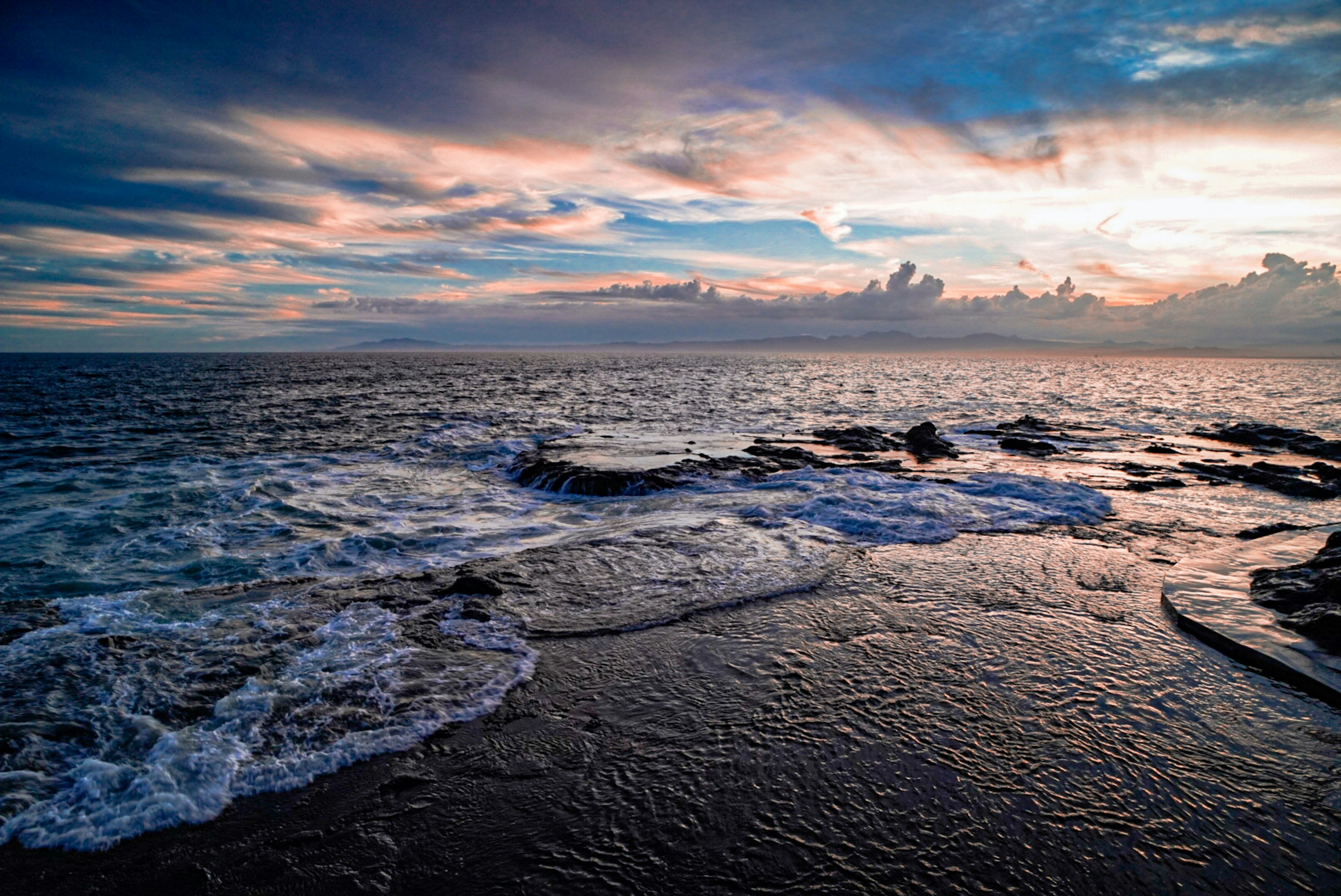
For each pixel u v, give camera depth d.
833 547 9.85
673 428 27.47
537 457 18.28
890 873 3.66
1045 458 20.50
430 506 13.37
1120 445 24.25
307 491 14.26
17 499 13.20
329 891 3.60
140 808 4.18
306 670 5.96
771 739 4.93
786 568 8.85
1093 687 5.67
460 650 6.43
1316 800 4.23
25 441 21.66
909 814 4.12
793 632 6.85
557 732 5.07
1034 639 6.63
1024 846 3.85
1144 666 6.05
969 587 8.19
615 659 6.26
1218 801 4.22
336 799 4.32
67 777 4.43
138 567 9.14
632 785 4.43
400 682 5.78
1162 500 13.67
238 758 4.70
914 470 17.55
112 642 6.42
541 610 7.43
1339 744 4.83
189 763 4.60
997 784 4.39
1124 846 3.84
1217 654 6.28
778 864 3.74
